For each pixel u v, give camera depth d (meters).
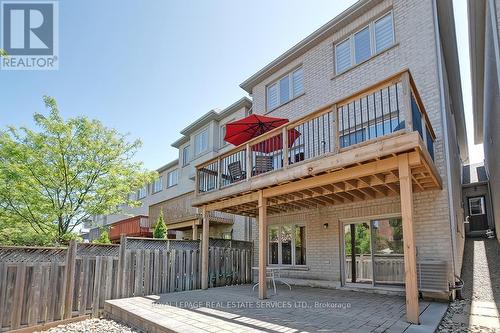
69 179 9.65
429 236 7.23
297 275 9.87
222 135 17.27
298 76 11.46
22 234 9.19
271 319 5.20
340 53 10.12
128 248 7.84
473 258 10.52
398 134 5.12
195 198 9.45
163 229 14.97
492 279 8.08
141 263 8.01
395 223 7.99
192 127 18.78
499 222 12.63
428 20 8.02
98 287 7.04
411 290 4.87
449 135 8.52
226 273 10.02
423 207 7.42
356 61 9.62
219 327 4.74
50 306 6.18
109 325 6.16
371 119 8.59
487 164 16.89
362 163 5.69
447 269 6.46
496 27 6.54
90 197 9.98
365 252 8.45
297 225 10.32
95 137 10.23
